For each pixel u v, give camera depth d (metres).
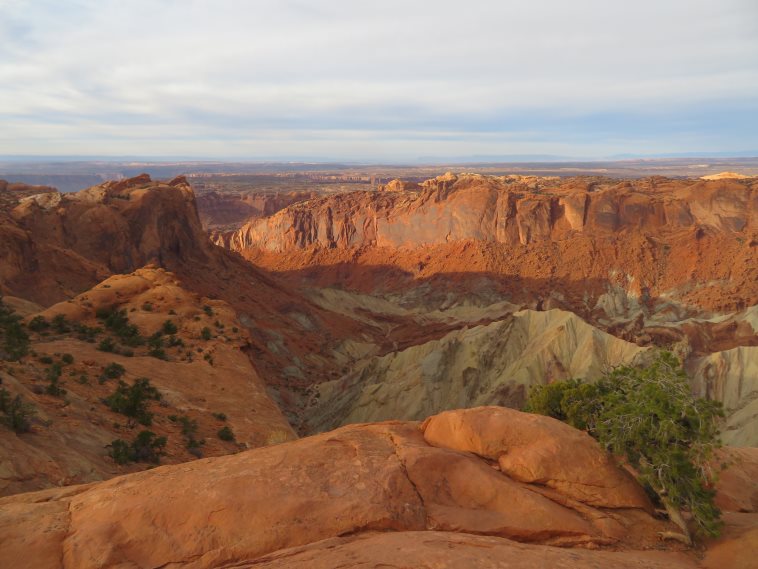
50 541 8.40
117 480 10.47
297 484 9.66
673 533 9.75
